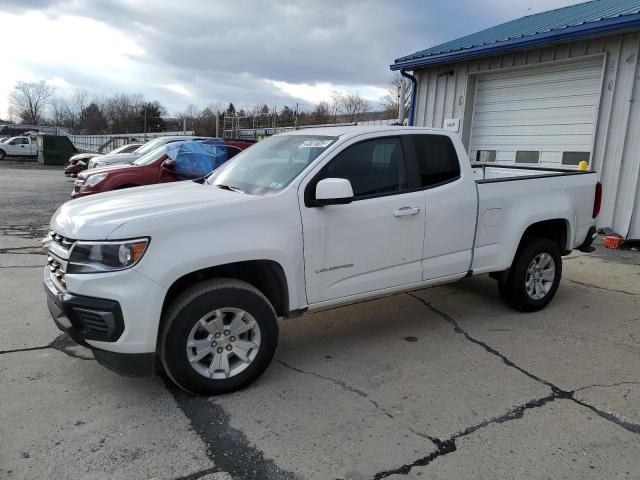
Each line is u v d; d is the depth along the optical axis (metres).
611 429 3.17
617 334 4.75
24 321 4.83
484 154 11.91
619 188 8.97
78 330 3.26
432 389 3.67
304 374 3.90
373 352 4.33
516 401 3.51
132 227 3.20
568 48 9.64
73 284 3.21
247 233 3.52
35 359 4.04
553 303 5.66
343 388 3.68
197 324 3.37
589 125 9.64
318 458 2.86
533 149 10.79
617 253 8.21
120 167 9.89
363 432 3.12
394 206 4.21
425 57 11.99
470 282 6.48
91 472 2.70
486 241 4.87
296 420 3.24
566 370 4.00
